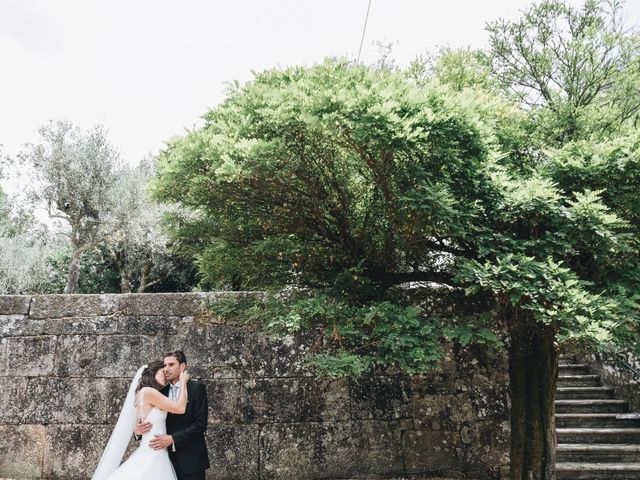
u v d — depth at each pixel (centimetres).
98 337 595
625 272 436
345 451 567
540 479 474
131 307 602
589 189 403
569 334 356
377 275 519
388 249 505
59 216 1488
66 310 602
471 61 611
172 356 387
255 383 583
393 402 579
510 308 480
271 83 469
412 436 570
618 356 733
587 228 395
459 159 405
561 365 916
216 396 580
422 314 585
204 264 526
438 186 382
